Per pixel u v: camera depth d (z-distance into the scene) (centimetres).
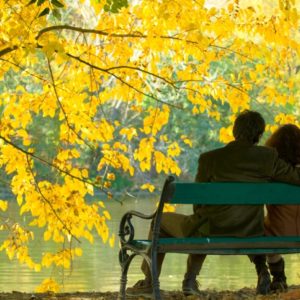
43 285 1839
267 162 1212
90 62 1834
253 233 1202
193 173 7425
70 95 1838
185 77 1844
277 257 1338
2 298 1438
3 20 1617
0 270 2878
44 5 1570
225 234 1196
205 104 1867
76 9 3969
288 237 1180
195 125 7306
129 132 1866
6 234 4016
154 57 1820
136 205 6128
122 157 1841
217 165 1222
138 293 1288
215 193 1155
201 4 1599
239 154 1215
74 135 1858
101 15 1770
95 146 1862
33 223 1850
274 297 1273
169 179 1104
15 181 1834
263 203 1179
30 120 1850
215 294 1423
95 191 6731
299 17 1541
